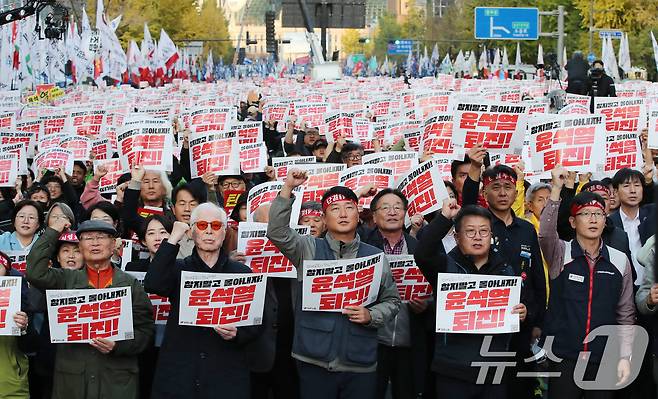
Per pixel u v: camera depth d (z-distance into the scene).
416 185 10.88
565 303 9.10
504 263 8.87
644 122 14.78
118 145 13.11
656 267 5.37
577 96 22.42
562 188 10.23
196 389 8.63
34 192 13.32
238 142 13.37
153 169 12.09
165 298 9.45
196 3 97.50
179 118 20.02
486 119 10.66
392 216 9.76
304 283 8.59
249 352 9.22
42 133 20.62
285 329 9.56
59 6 34.31
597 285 9.05
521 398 9.31
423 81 42.53
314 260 8.71
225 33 125.94
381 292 8.83
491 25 58.09
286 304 9.56
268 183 10.99
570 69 26.39
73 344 8.77
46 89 35.12
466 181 9.70
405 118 20.58
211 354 8.66
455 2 115.44
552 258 9.17
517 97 24.53
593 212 9.02
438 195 10.80
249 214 10.93
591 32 62.28
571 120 11.19
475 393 8.79
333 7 48.00
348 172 12.13
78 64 40.84
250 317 8.62
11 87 35.38
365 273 8.62
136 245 10.62
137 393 8.95
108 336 8.68
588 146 11.15
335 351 8.66
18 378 9.09
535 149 11.33
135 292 8.86
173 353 8.68
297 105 22.50
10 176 14.58
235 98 33.62
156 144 13.09
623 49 55.31
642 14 66.62
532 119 11.31
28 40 35.31
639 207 11.45
